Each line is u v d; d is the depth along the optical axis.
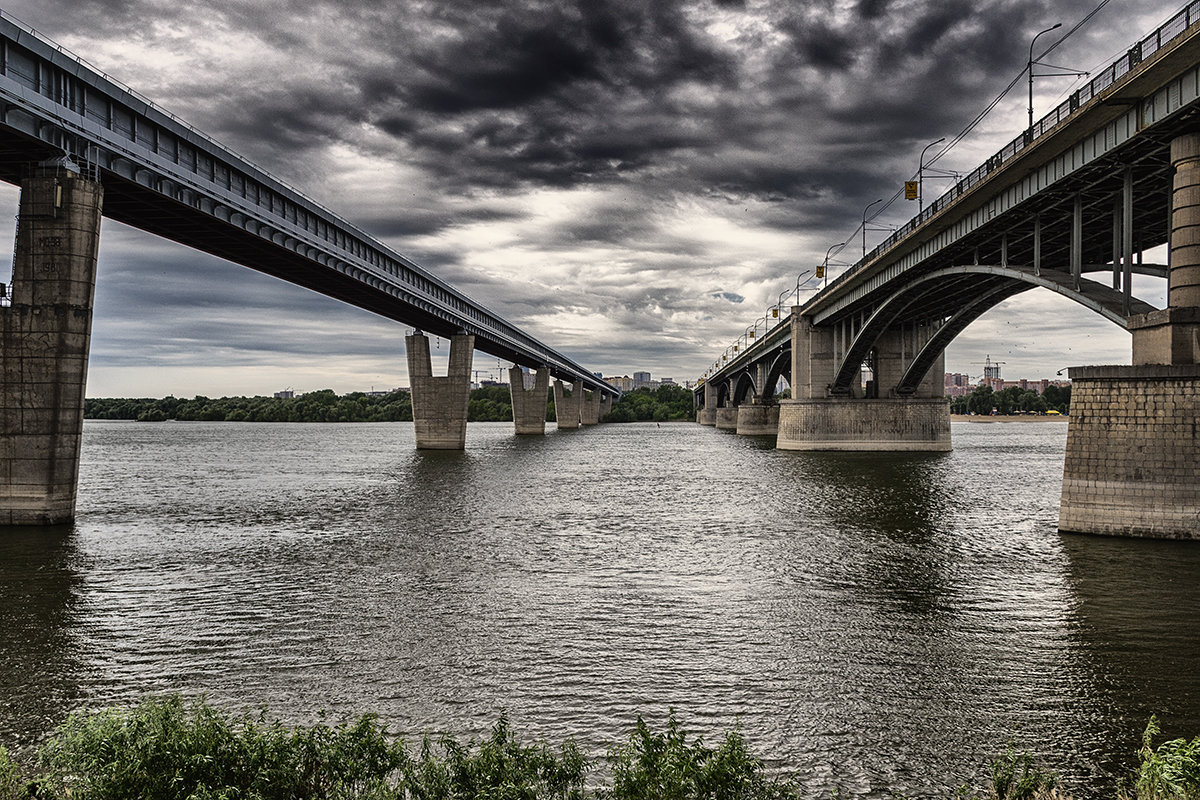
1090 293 38.00
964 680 16.27
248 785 9.38
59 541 30.64
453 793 9.77
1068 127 34.38
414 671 16.78
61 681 16.09
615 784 10.28
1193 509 28.98
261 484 54.53
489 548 30.36
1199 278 29.58
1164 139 31.97
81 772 9.58
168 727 9.95
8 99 30.05
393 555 28.92
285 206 55.38
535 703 15.13
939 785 12.08
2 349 32.78
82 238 33.06
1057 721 14.23
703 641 18.84
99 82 35.50
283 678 16.34
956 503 43.06
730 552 29.55
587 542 31.72
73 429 33.91
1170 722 14.12
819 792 11.91
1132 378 30.11
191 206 44.28
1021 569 25.97
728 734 10.76
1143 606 21.44
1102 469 30.92
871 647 18.39
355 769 9.84
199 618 20.56
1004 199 44.59
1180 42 26.77
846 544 31.06
